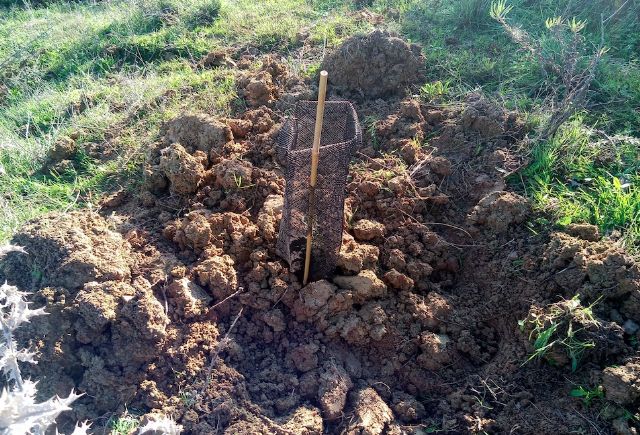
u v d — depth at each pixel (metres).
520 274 3.44
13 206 4.28
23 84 6.39
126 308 3.19
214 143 4.26
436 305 3.45
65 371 3.11
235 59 5.82
